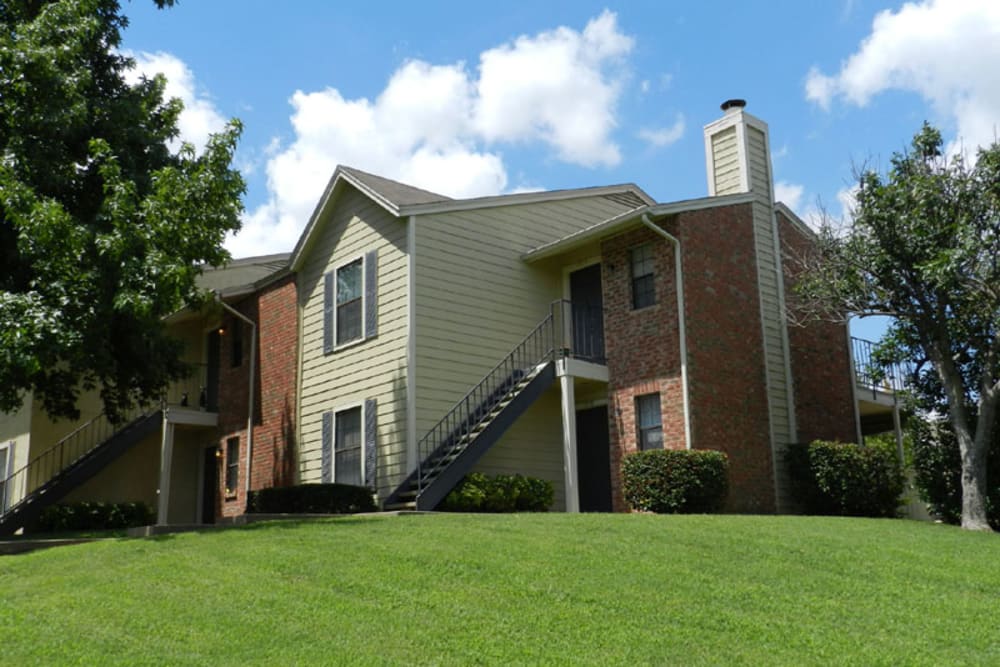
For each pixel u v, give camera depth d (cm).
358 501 1524
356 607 720
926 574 870
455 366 1620
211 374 2300
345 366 1741
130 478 2266
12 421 2266
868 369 1627
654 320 1568
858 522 1239
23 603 761
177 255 1241
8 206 1206
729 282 1625
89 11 1410
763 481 1563
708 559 898
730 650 634
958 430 1377
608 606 729
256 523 1184
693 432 1477
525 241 1791
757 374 1620
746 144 1752
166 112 1605
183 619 695
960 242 1318
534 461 1683
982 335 1430
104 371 1436
